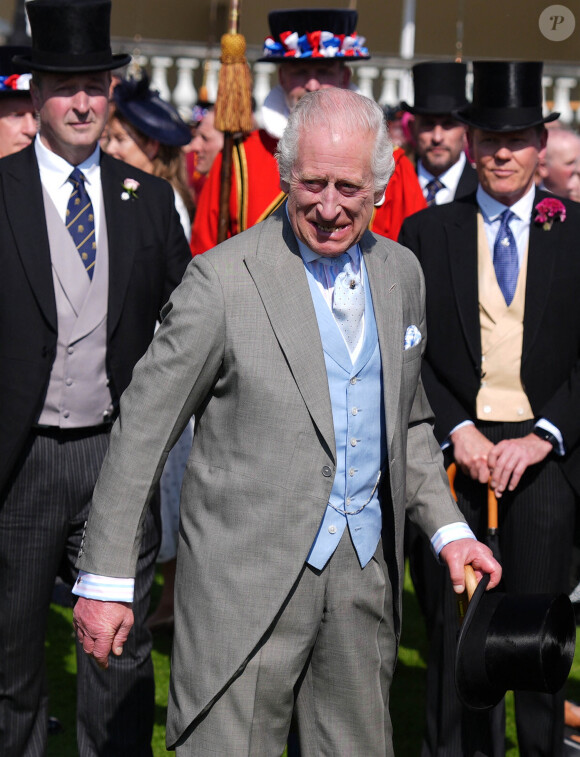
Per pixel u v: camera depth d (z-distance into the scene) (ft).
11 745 15.25
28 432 14.74
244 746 11.50
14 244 14.84
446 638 15.92
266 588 11.32
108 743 15.26
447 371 16.21
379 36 47.50
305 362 11.26
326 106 10.98
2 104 20.43
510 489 15.33
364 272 11.85
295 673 11.75
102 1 15.14
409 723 19.31
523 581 15.79
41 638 15.30
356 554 11.75
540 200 16.25
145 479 11.49
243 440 11.35
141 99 22.68
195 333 11.22
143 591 15.44
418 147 25.26
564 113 50.72
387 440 11.63
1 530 14.98
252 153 21.26
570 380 15.78
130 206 15.60
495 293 16.14
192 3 48.80
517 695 15.89
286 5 35.17
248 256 11.43
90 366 15.06
